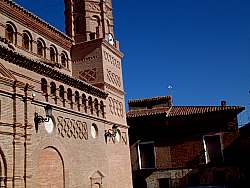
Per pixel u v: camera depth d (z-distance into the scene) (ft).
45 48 83.87
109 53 98.53
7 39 69.51
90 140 79.05
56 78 69.67
